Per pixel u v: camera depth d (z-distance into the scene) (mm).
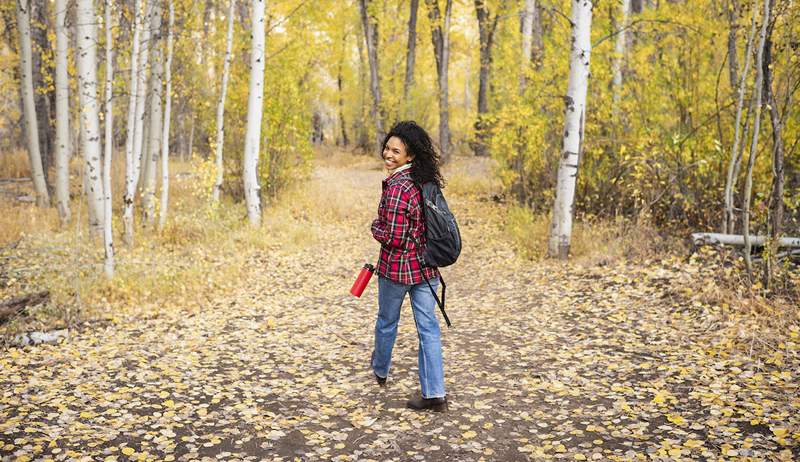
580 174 8891
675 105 8250
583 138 7941
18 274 6578
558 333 4934
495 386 3867
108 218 6492
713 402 3316
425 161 3410
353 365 4410
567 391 3691
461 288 6949
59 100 9781
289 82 12219
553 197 9523
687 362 3980
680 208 7812
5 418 3314
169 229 9352
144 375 4113
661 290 5543
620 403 3426
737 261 5688
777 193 5340
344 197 14086
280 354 4695
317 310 6164
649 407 3352
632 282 5980
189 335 5176
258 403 3678
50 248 7801
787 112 5422
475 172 17453
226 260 8211
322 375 4191
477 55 25328
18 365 4270
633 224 7664
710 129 7695
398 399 3705
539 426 3244
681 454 2783
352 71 29625
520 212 9938
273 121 12023
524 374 4051
